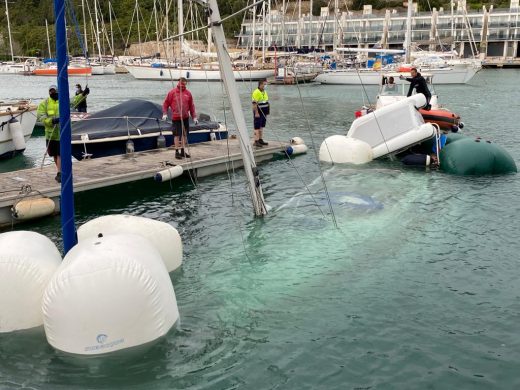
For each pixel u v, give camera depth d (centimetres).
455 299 620
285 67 4359
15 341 519
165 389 455
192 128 1505
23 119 1738
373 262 713
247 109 2905
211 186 1173
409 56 3994
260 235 819
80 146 1300
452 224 869
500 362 496
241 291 635
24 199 938
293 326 557
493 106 2862
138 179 1120
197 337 531
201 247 793
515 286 654
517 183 1150
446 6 7962
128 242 535
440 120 1661
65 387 457
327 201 962
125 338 493
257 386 462
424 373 480
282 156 1493
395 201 987
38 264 549
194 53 5147
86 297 480
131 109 1419
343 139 1409
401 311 591
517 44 8325
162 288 515
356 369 486
